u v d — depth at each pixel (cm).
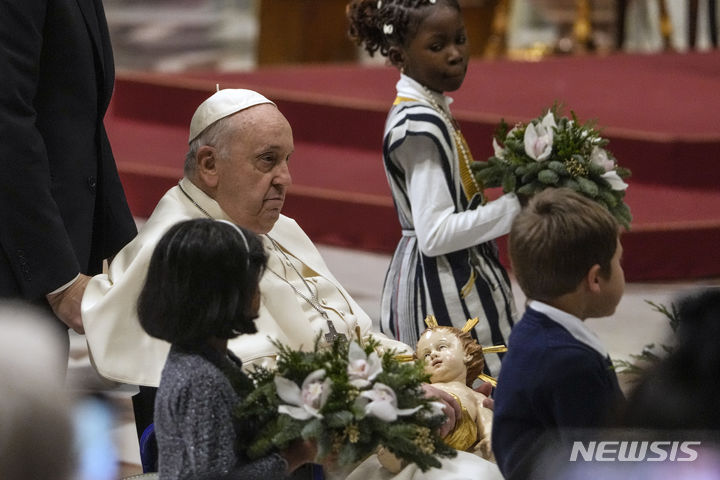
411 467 1018
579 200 907
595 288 906
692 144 2669
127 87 3250
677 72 3459
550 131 1259
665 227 2398
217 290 825
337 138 3031
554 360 878
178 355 841
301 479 1025
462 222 1280
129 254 1195
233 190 1188
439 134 1302
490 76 3341
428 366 1123
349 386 841
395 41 1334
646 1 4359
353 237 2625
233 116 1180
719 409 760
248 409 836
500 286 1357
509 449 892
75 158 1213
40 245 1156
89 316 1141
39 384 575
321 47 4141
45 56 1190
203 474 810
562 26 4544
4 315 637
